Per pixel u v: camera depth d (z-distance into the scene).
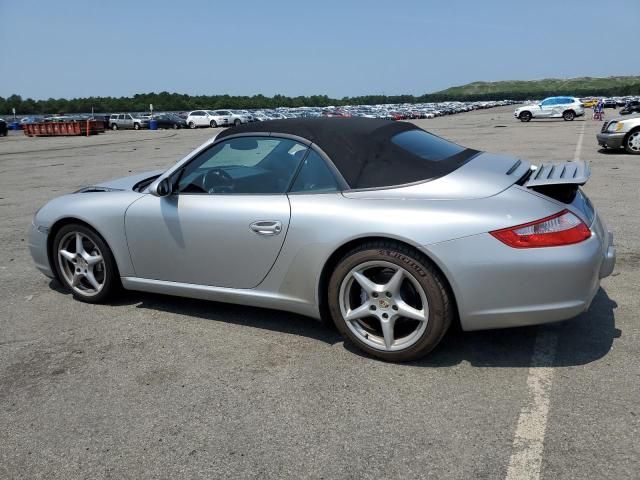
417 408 2.65
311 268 3.20
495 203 2.87
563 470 2.17
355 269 3.07
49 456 2.43
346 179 3.15
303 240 3.18
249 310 3.97
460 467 2.22
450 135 24.25
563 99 34.97
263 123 3.61
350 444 2.41
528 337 3.33
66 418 2.71
